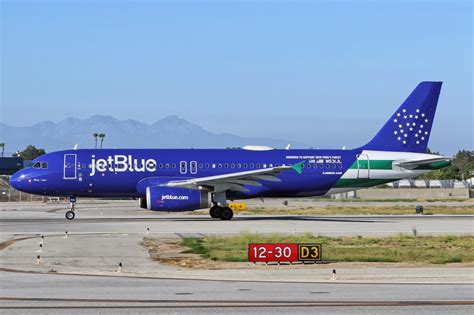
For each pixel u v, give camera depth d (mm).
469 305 33406
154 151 100562
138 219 101188
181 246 63562
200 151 101375
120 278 43094
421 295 36281
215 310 32188
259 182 101062
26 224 89750
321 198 195000
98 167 98312
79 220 99062
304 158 102688
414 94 105625
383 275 45156
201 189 97312
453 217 109438
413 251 60219
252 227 85688
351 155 104000
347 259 54594
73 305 33406
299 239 69812
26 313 31375
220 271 47250
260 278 43656
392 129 105500
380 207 143625
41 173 98000
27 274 44844
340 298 35406
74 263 51406
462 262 53625
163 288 38812
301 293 37031
